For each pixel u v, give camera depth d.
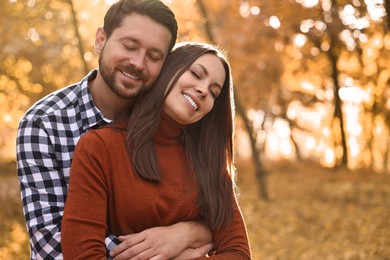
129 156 2.52
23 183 2.53
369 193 15.32
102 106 2.71
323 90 21.20
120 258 2.46
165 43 2.59
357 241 10.34
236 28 15.86
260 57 17.08
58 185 2.55
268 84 18.52
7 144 17.27
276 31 15.81
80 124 2.64
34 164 2.53
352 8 12.84
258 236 11.34
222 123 2.84
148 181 2.53
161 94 2.61
